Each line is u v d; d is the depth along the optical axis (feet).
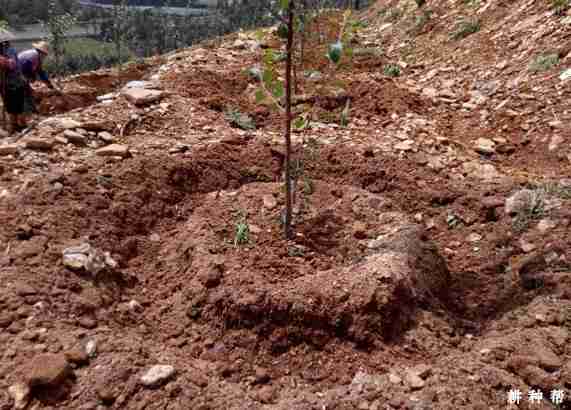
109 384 8.90
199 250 12.84
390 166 17.98
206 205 15.24
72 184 14.32
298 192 16.10
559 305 11.25
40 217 12.76
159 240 14.28
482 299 12.97
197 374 9.55
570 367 9.38
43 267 11.28
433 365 10.03
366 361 10.37
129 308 11.56
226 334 10.98
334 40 28.50
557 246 13.51
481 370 9.50
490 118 22.00
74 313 10.50
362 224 14.71
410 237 13.65
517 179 17.01
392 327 10.98
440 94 24.93
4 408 8.37
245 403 9.06
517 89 23.22
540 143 19.43
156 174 15.88
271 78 13.35
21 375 8.77
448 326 11.29
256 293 11.14
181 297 11.89
